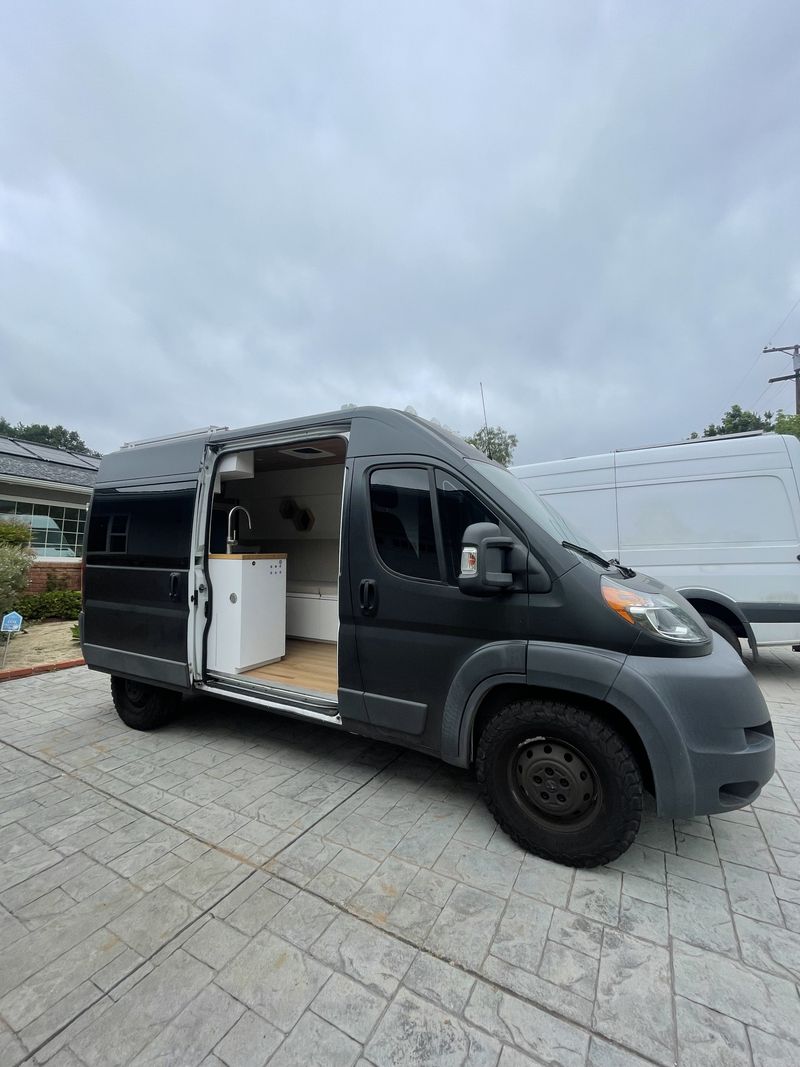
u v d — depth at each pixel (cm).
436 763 350
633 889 221
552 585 237
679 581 553
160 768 347
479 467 276
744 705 219
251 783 323
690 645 225
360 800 299
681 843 255
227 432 367
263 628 401
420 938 195
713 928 199
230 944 194
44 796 310
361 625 288
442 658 262
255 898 219
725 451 545
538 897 217
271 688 347
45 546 1196
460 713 255
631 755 222
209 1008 167
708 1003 167
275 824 275
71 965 185
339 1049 153
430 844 255
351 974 180
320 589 511
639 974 178
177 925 204
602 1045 154
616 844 224
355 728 296
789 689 520
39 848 256
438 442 279
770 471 524
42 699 514
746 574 525
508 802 247
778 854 246
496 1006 167
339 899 217
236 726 427
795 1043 153
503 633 245
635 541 578
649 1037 156
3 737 409
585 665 224
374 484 291
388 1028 160
